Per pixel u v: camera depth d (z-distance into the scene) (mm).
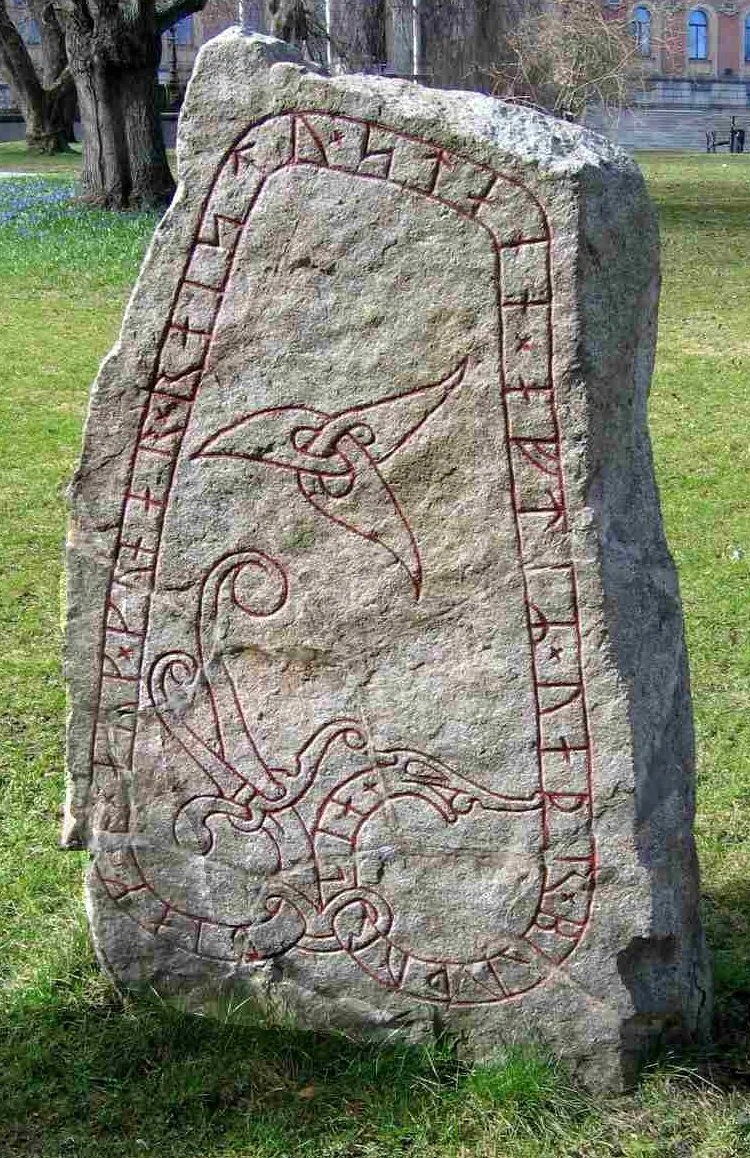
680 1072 3658
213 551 3590
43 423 9695
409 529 3455
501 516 3391
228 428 3502
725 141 40719
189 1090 3650
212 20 34875
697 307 13164
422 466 3408
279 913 3809
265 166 3334
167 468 3561
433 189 3254
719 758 5309
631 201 3344
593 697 3441
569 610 3404
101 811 3832
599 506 3367
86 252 15297
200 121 3342
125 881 3875
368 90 3248
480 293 3279
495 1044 3756
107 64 18312
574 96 22719
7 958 4188
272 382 3447
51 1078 3719
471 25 21766
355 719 3607
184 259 3424
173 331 3471
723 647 6219
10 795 5109
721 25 54812
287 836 3744
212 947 3883
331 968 3820
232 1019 3904
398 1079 3676
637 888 3535
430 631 3506
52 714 5707
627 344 3400
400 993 3791
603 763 3477
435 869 3670
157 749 3758
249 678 3656
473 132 3207
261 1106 3621
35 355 11406
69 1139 3531
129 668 3715
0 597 6820
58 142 31781
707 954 3840
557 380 3281
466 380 3334
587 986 3639
